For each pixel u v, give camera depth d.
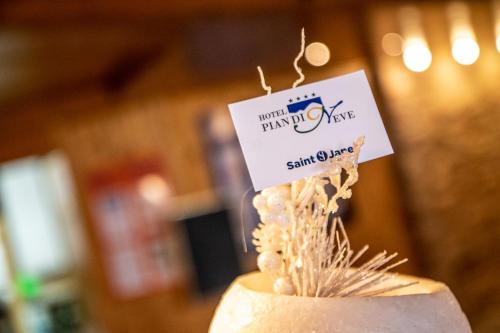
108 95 4.81
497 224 5.16
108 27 3.80
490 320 5.05
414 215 5.11
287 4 4.59
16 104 4.67
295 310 0.97
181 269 4.78
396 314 0.95
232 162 4.92
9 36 3.52
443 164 5.10
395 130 5.04
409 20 5.08
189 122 4.92
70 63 4.20
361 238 5.06
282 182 1.02
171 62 4.86
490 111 5.17
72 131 4.79
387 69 5.03
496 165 5.16
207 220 4.82
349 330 0.93
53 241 5.39
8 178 5.28
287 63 5.02
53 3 3.50
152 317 4.72
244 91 5.01
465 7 5.14
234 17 4.37
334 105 1.05
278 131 1.03
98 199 4.78
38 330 4.96
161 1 3.92
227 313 1.06
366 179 5.10
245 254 4.84
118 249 4.73
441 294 1.01
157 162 4.85
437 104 5.11
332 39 5.01
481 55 5.17
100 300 4.71
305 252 1.06
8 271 4.87
